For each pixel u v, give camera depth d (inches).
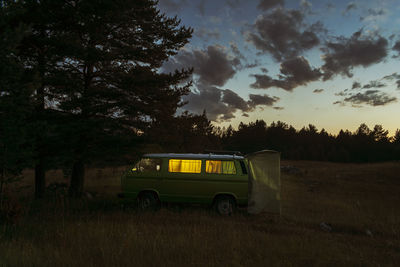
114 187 531.2
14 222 246.7
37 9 342.3
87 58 372.8
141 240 212.8
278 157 350.9
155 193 351.6
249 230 269.7
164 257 186.4
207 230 254.1
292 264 187.9
